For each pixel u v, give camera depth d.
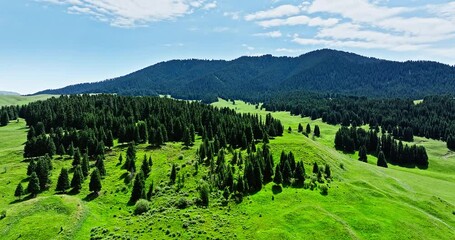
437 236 69.06
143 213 80.00
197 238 65.62
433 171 171.88
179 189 92.25
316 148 125.50
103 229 71.06
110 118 173.50
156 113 194.62
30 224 71.06
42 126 175.88
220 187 90.94
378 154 177.00
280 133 157.38
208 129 155.00
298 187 90.75
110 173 109.06
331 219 71.00
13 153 142.75
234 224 71.38
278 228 67.62
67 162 126.50
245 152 120.00
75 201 82.81
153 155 126.44
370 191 91.31
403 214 77.81
